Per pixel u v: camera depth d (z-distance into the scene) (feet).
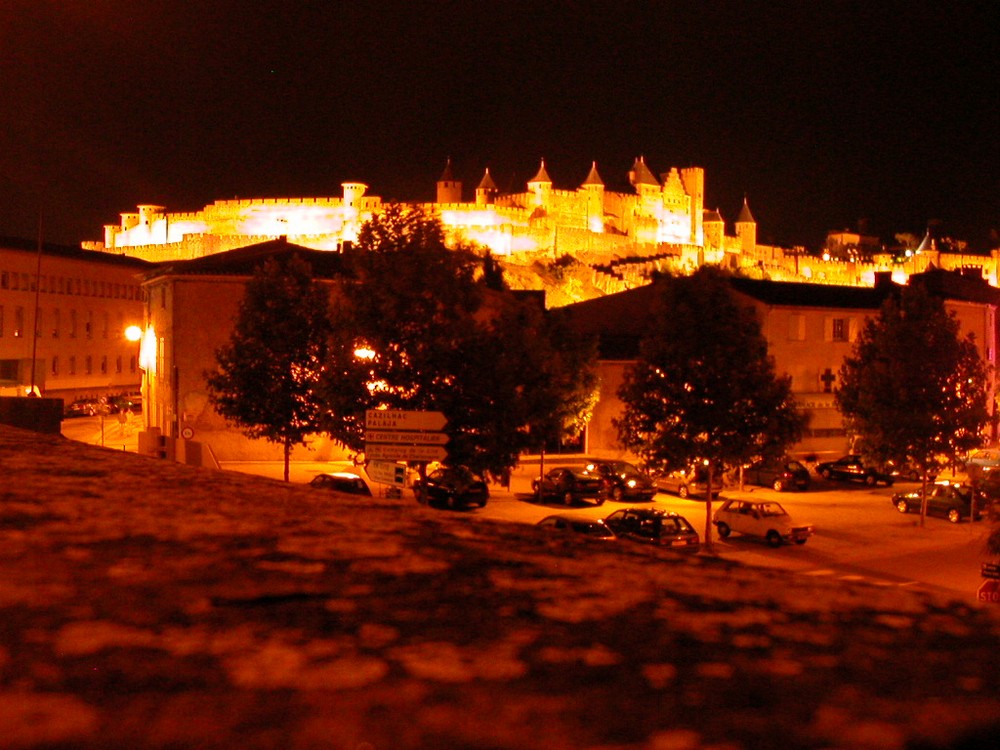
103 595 12.10
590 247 581.94
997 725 9.93
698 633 12.21
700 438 98.53
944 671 11.28
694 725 9.41
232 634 10.98
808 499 140.56
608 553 17.22
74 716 8.78
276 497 21.61
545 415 88.33
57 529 15.57
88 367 275.59
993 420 136.05
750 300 170.30
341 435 82.58
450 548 16.24
